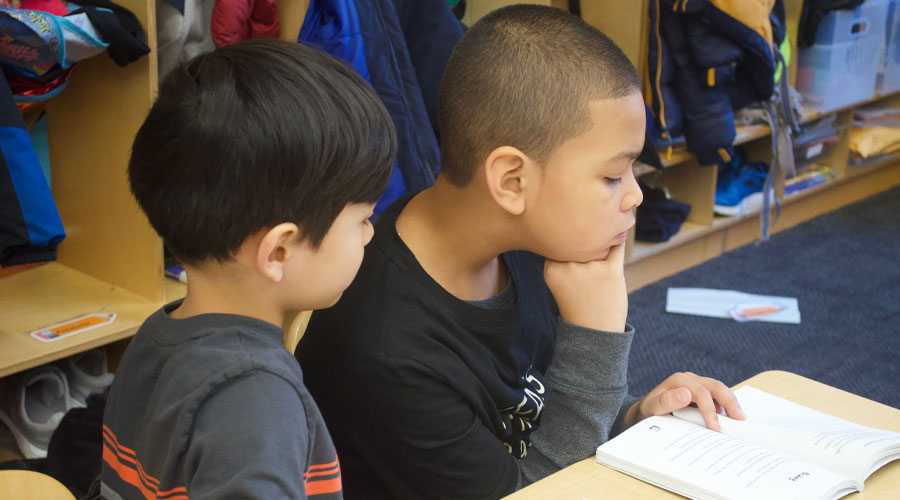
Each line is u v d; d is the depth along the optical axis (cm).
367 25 209
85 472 175
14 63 169
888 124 393
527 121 91
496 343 104
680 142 299
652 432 94
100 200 204
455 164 98
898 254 345
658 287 320
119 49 178
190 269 79
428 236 103
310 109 73
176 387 73
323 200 75
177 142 73
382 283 99
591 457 93
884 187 420
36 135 209
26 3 171
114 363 218
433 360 97
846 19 333
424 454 100
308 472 76
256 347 75
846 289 314
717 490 81
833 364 261
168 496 72
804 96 346
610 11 277
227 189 72
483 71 94
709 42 273
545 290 122
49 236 168
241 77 73
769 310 297
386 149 80
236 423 68
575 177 93
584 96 90
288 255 76
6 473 85
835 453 88
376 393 98
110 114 194
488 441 103
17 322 189
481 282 107
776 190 352
